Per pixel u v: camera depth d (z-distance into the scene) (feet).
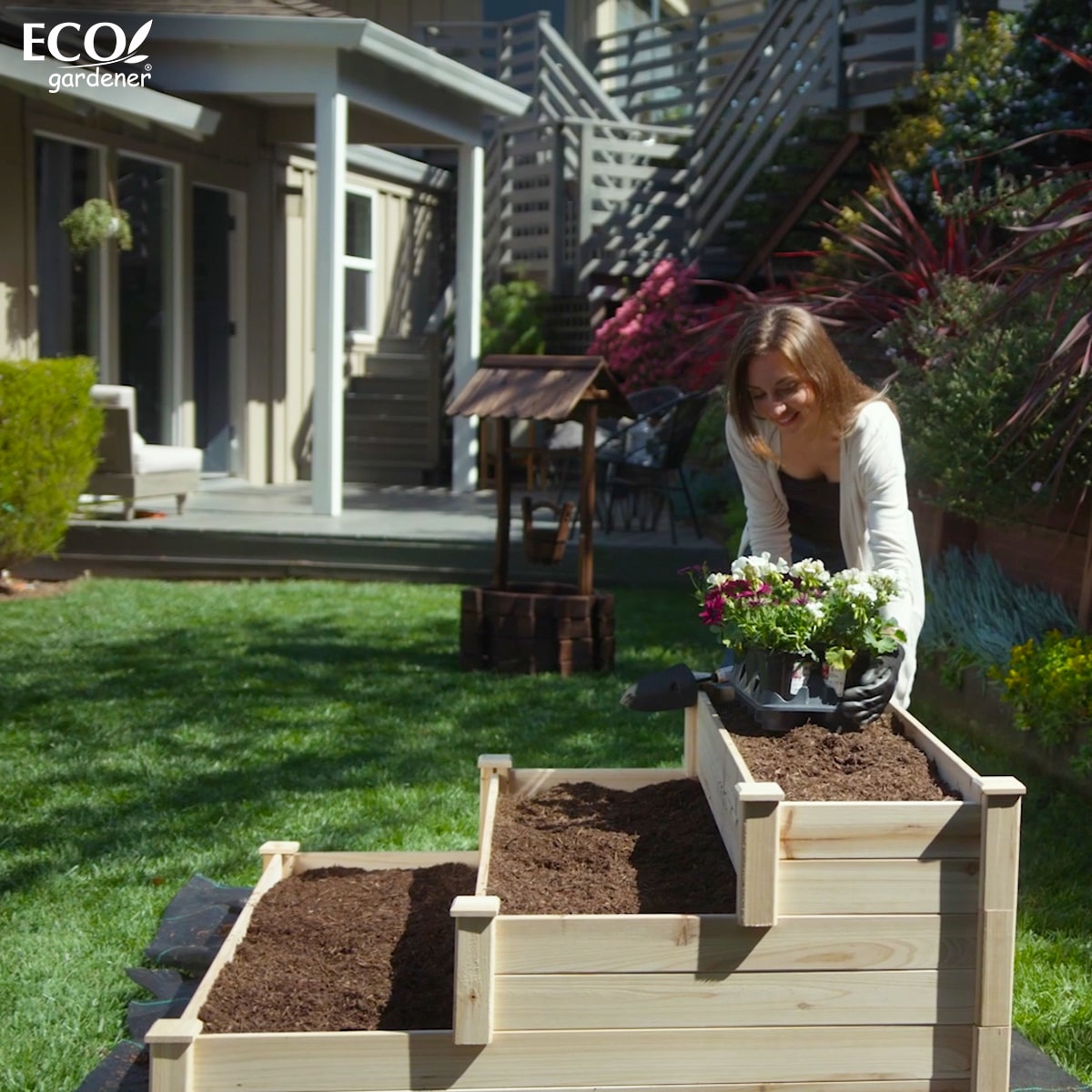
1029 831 12.98
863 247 22.81
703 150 42.37
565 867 8.18
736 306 28.02
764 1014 7.21
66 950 10.42
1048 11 27.76
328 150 29.53
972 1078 7.30
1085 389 15.25
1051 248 15.05
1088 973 10.05
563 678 19.34
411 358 43.37
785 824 7.13
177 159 34.35
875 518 8.96
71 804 13.82
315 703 17.76
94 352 32.32
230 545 27.81
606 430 31.32
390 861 10.21
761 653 8.44
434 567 27.43
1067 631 15.81
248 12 28.89
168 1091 7.00
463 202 35.99
